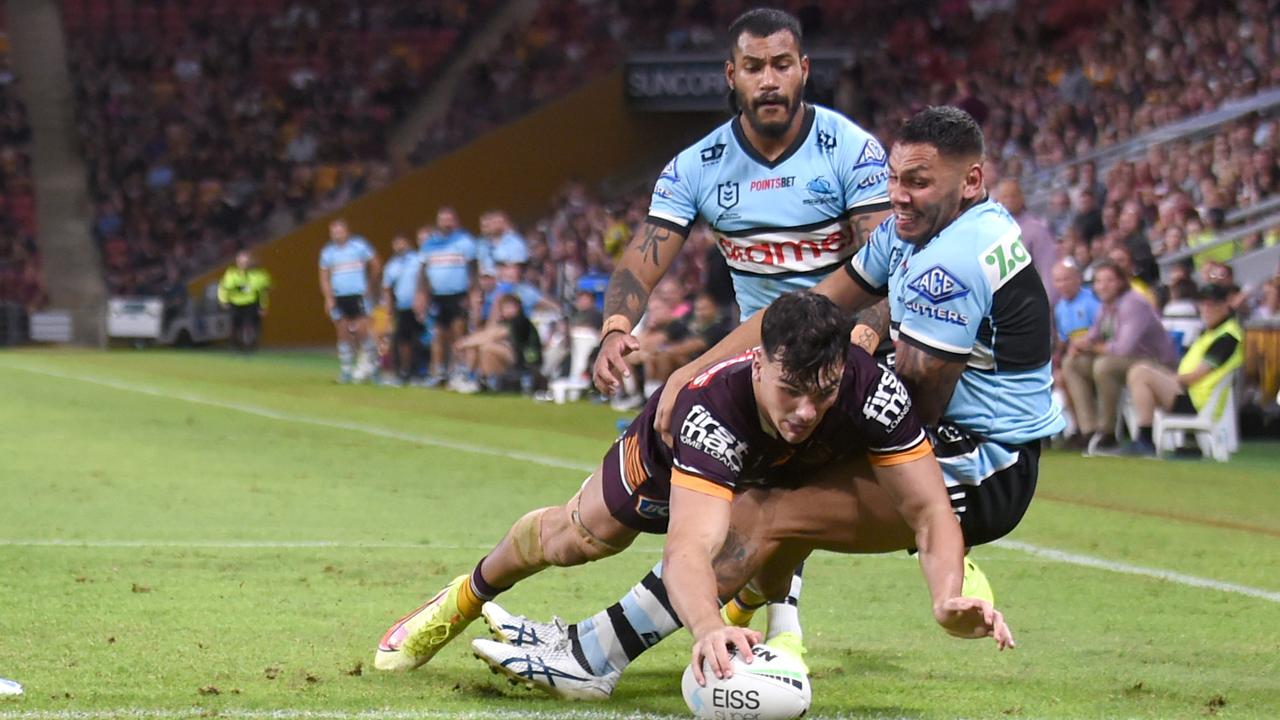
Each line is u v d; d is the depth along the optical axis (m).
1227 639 14.45
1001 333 11.53
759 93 12.88
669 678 12.66
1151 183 46.81
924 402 11.53
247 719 10.83
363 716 10.98
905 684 12.44
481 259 49.75
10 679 11.94
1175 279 33.97
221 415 37.81
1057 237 44.53
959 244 11.22
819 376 9.55
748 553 11.23
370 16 91.19
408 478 26.38
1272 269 41.09
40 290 79.06
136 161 83.62
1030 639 14.41
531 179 80.88
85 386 46.75
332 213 78.38
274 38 90.38
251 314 66.25
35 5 81.56
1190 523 22.14
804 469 11.14
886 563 18.55
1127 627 15.03
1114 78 61.59
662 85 80.00
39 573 16.88
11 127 82.19
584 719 11.07
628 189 80.31
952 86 68.31
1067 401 32.44
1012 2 74.88
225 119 86.62
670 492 10.59
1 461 27.56
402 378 50.69
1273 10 58.84
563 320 45.59
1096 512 23.12
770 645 11.54
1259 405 34.06
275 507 22.58
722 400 10.24
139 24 91.19
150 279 79.00
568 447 31.72
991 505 11.91
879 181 13.17
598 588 16.58
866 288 12.36
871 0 77.12
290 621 14.59
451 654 13.47
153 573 17.05
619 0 85.44
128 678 12.07
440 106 88.56
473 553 18.83
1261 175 45.22
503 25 90.44
